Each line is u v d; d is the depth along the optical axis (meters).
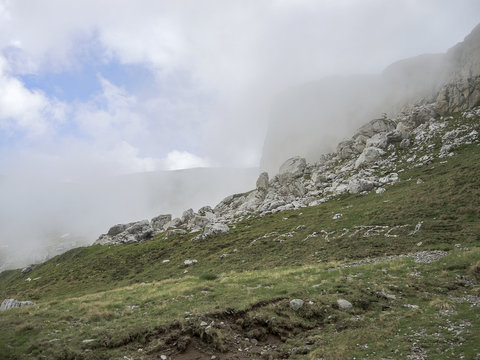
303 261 43.62
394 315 18.80
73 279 73.25
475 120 93.75
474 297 20.20
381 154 104.69
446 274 24.66
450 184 58.31
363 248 42.94
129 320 19.97
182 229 98.50
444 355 13.27
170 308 21.69
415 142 103.56
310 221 69.19
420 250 36.16
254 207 117.56
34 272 97.50
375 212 58.41
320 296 21.72
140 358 15.27
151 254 78.06
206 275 34.97
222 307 20.00
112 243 105.44
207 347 16.28
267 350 16.25
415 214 50.62
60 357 15.66
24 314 23.31
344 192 91.94
